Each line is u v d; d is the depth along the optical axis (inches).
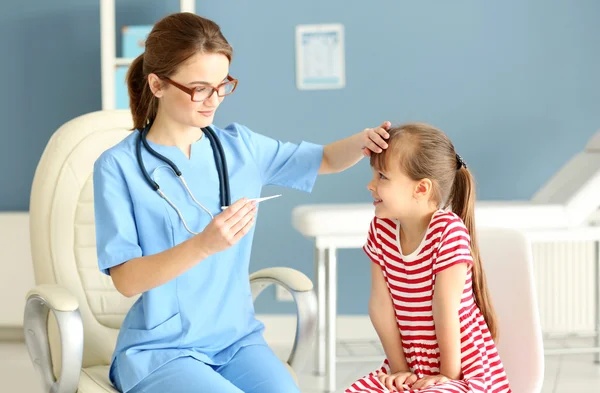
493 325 66.7
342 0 151.6
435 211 66.1
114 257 66.9
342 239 118.5
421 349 65.6
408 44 151.3
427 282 64.6
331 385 119.3
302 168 77.8
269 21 152.6
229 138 74.9
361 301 154.9
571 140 150.9
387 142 65.7
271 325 154.6
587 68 149.9
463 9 150.3
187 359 68.1
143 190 69.0
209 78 65.6
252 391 67.6
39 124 157.3
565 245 149.9
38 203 80.7
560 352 129.5
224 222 61.6
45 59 156.5
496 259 69.4
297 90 153.0
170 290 69.1
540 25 149.9
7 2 155.9
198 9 153.3
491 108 151.3
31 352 70.6
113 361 71.2
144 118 72.9
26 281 153.4
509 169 151.9
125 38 145.3
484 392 62.2
